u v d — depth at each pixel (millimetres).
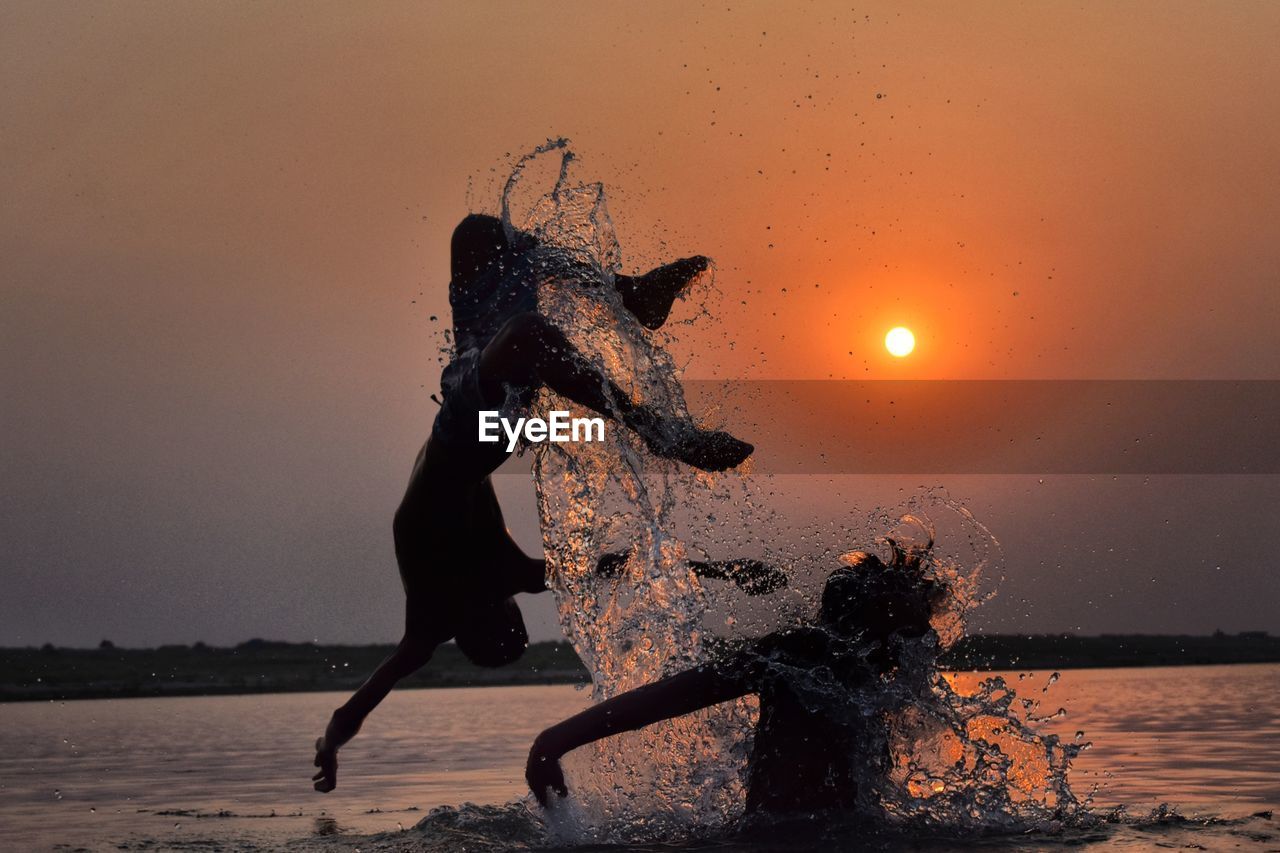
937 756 3232
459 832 3326
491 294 3826
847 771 3076
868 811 3072
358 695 4422
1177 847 2709
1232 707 7551
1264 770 4457
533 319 3586
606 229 4094
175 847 3258
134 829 3652
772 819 3043
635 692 3055
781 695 3072
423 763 5598
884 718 3113
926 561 3268
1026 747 3430
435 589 4168
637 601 4059
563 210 4078
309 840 3342
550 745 3055
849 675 3049
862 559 3168
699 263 4074
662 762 3445
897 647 3084
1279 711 7199
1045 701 8102
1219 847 2715
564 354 3561
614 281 4031
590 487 4145
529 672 16641
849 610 3057
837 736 3072
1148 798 3664
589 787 3371
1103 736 5766
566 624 4137
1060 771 3303
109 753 6465
